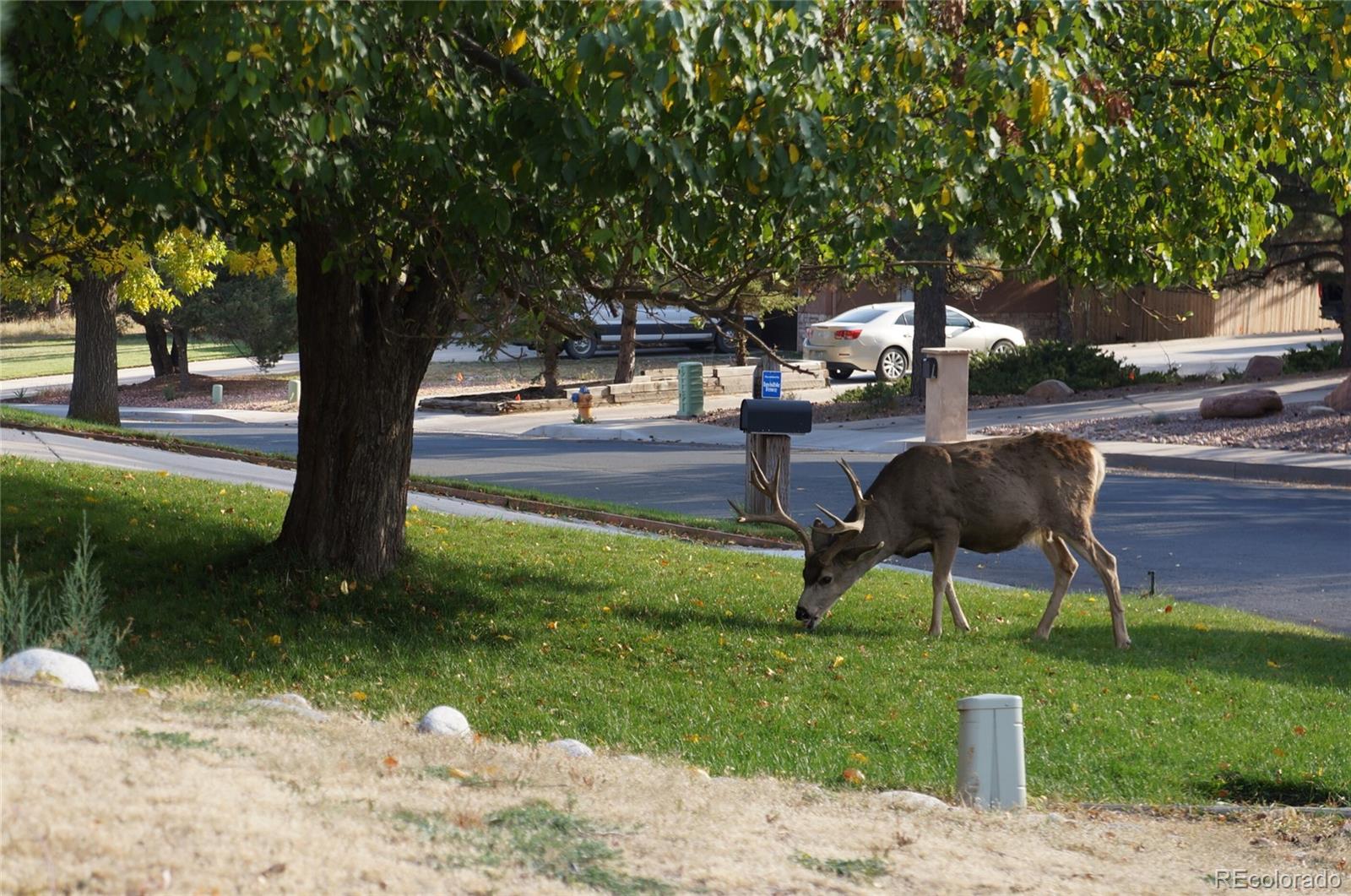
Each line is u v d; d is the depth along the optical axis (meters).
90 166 9.27
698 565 14.73
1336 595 13.76
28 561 11.94
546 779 5.90
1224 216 11.67
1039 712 9.45
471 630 11.41
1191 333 51.16
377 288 12.11
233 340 50.31
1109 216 11.51
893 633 12.05
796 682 10.25
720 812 5.74
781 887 4.83
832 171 8.84
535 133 8.59
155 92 7.90
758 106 8.35
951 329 40.69
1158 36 11.40
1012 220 10.48
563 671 10.34
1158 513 18.55
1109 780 7.96
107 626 8.49
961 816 6.36
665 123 8.15
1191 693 10.02
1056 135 9.12
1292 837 6.67
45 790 4.44
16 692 5.65
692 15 7.53
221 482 17.67
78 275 26.94
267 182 9.57
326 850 4.40
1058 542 12.05
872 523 11.97
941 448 12.09
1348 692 10.09
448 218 9.70
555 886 4.48
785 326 52.69
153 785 4.68
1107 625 12.47
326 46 7.55
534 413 36.75
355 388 12.37
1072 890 5.29
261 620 11.18
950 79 9.86
